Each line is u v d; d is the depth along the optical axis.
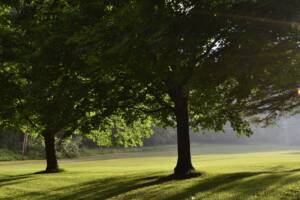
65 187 24.39
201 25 11.23
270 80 13.59
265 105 18.75
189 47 11.38
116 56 12.98
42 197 21.75
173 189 20.50
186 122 25.50
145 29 11.21
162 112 26.94
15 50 23.47
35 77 20.44
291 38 11.72
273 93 16.73
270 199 16.66
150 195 19.66
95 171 34.19
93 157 76.50
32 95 19.80
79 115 23.11
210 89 13.83
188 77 13.62
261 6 11.09
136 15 11.28
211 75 12.30
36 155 79.94
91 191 22.36
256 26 11.30
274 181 20.25
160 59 12.15
